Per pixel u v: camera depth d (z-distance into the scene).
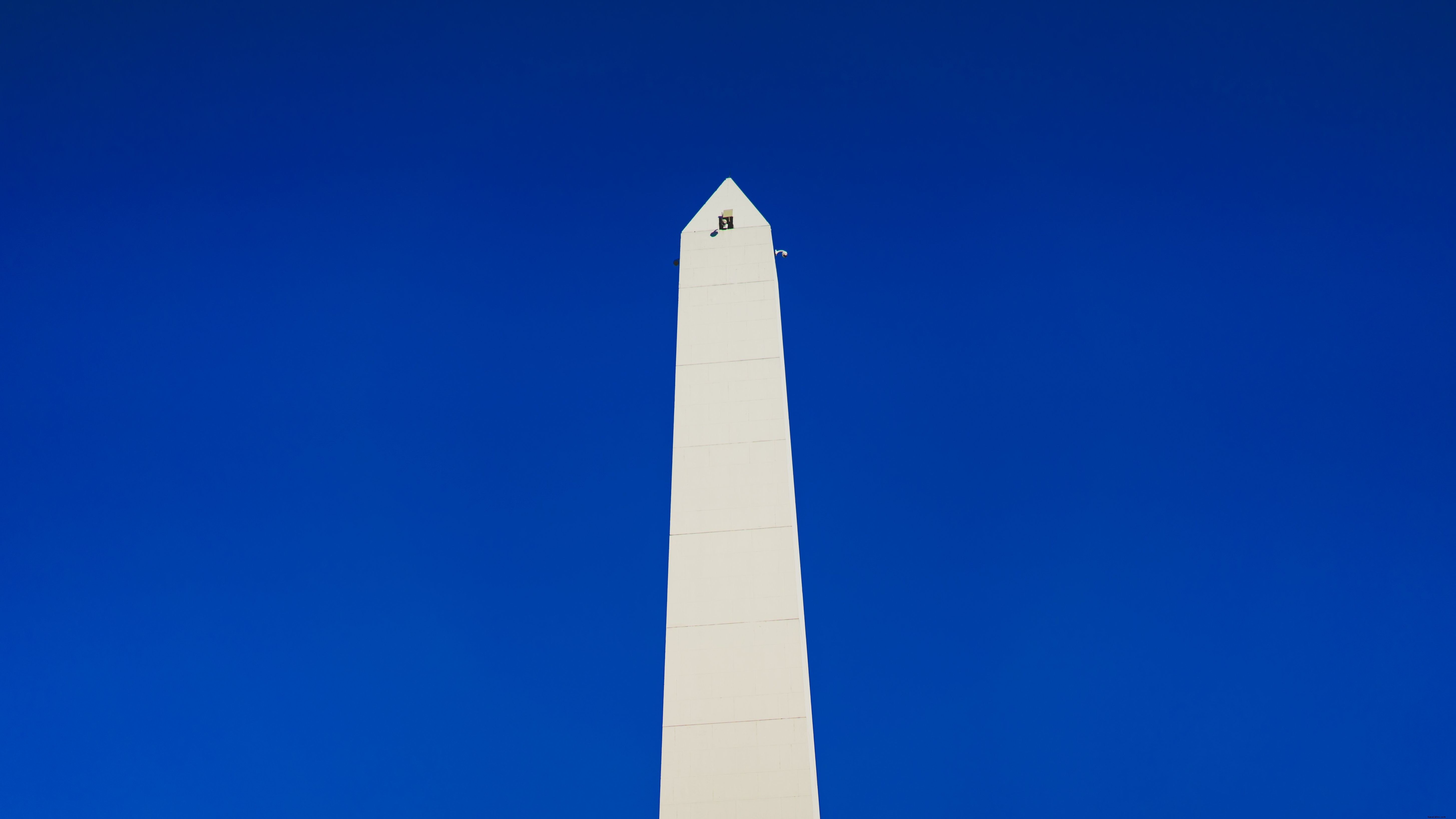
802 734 42.38
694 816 41.28
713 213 56.09
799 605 44.97
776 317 52.44
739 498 47.47
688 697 43.38
